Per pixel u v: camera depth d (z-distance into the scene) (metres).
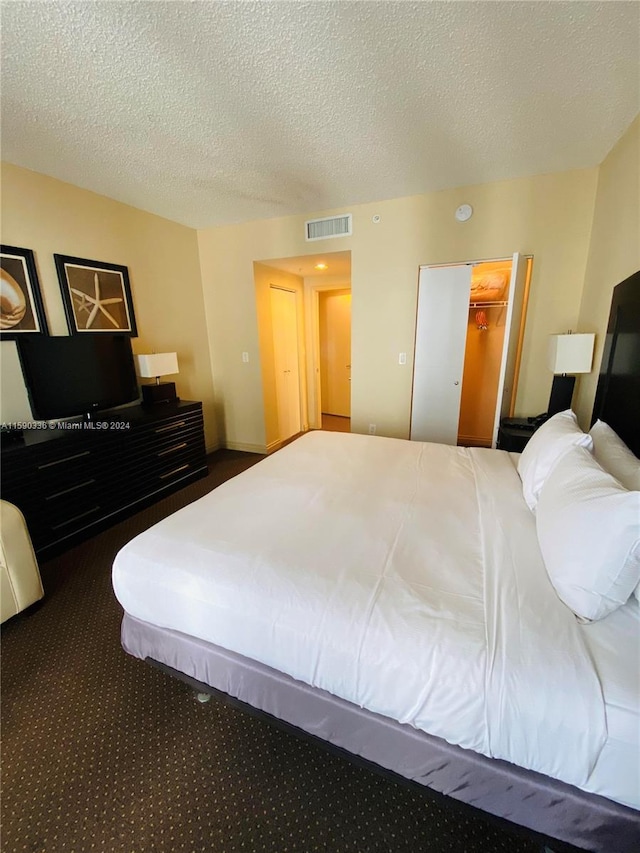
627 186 2.07
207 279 4.02
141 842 1.01
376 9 1.26
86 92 1.66
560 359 2.50
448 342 3.30
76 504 2.41
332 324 5.70
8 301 2.37
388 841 1.00
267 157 2.33
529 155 2.39
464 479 1.84
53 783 1.14
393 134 2.08
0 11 1.22
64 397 2.53
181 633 1.25
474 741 0.85
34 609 1.86
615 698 0.75
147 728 1.30
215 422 4.43
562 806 0.82
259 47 1.42
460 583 1.08
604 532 0.90
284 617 1.02
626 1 1.23
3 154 2.23
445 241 3.07
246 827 1.03
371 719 0.98
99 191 2.85
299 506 1.57
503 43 1.42
